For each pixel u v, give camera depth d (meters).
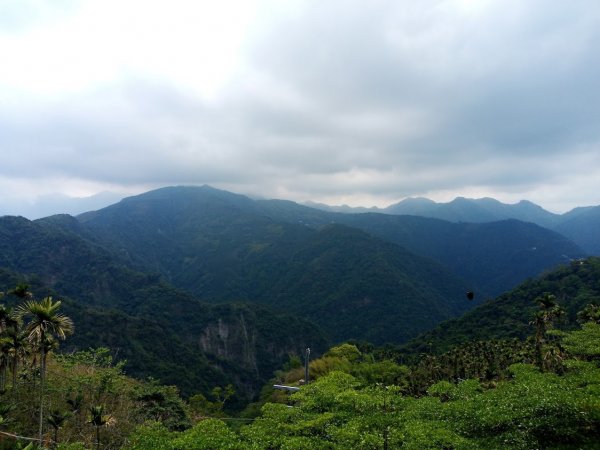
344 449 19.84
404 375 73.00
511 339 90.81
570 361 35.91
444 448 20.73
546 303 57.53
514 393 25.69
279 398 61.69
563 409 22.89
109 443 39.47
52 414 37.53
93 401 46.06
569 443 22.38
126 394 51.53
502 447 21.55
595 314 60.00
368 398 24.41
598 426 22.77
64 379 49.22
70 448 29.14
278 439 21.61
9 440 33.06
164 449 21.34
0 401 39.00
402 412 24.17
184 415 54.31
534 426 22.41
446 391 29.06
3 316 36.62
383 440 20.23
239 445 20.59
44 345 34.16
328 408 25.31
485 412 23.41
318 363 65.25
